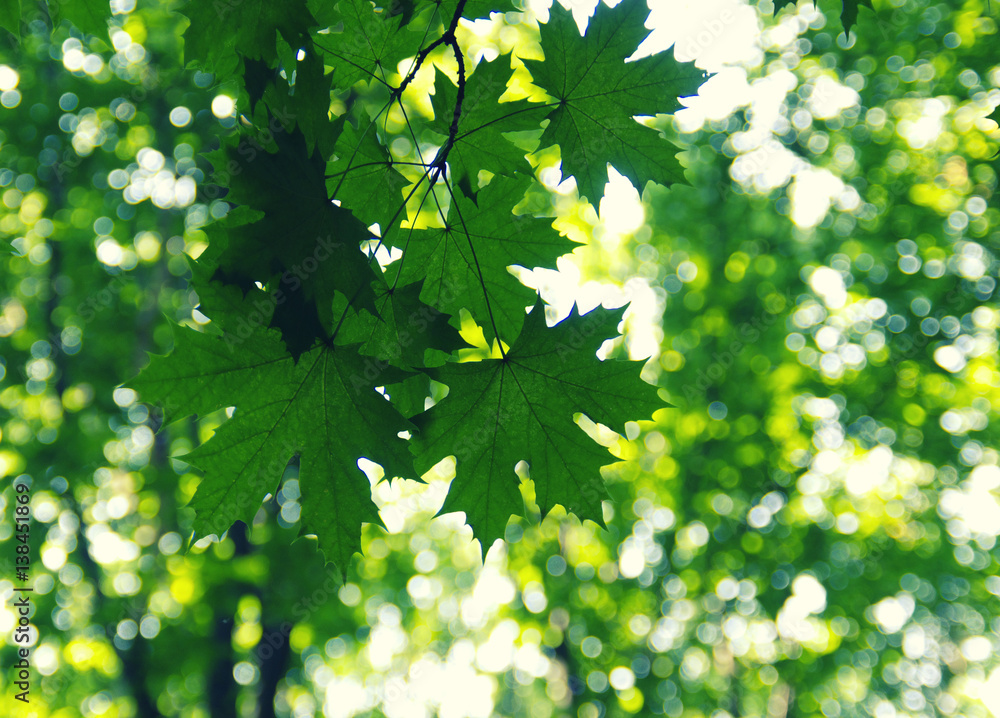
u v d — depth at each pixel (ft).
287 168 5.28
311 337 5.37
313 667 43.14
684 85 6.95
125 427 31.58
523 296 7.21
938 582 41.37
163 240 32.55
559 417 6.55
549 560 42.68
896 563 40.98
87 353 30.83
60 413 31.78
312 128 5.52
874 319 39.68
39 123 29.01
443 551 47.32
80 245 31.91
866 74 37.29
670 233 40.93
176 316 28.84
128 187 31.32
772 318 39.29
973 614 48.03
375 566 34.76
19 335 31.65
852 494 40.98
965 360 38.60
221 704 30.40
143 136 29.94
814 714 45.50
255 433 5.76
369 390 5.83
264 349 5.57
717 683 47.55
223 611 25.32
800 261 39.65
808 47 37.06
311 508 6.04
